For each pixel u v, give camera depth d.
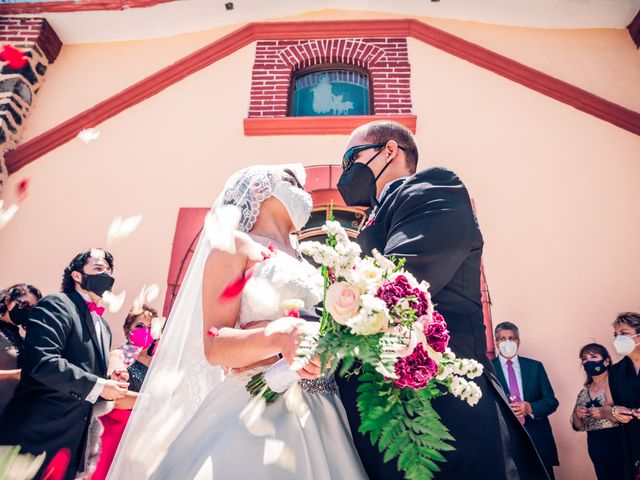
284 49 7.04
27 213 6.09
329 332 1.31
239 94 6.80
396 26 7.07
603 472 4.17
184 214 6.00
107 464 3.49
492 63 6.72
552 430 4.87
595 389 4.50
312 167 6.11
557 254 5.63
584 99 6.40
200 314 1.91
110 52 7.24
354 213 5.96
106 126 6.59
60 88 6.97
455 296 1.62
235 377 1.63
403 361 1.29
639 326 4.53
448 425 1.42
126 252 5.82
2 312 3.79
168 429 1.79
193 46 7.23
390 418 1.25
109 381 3.27
